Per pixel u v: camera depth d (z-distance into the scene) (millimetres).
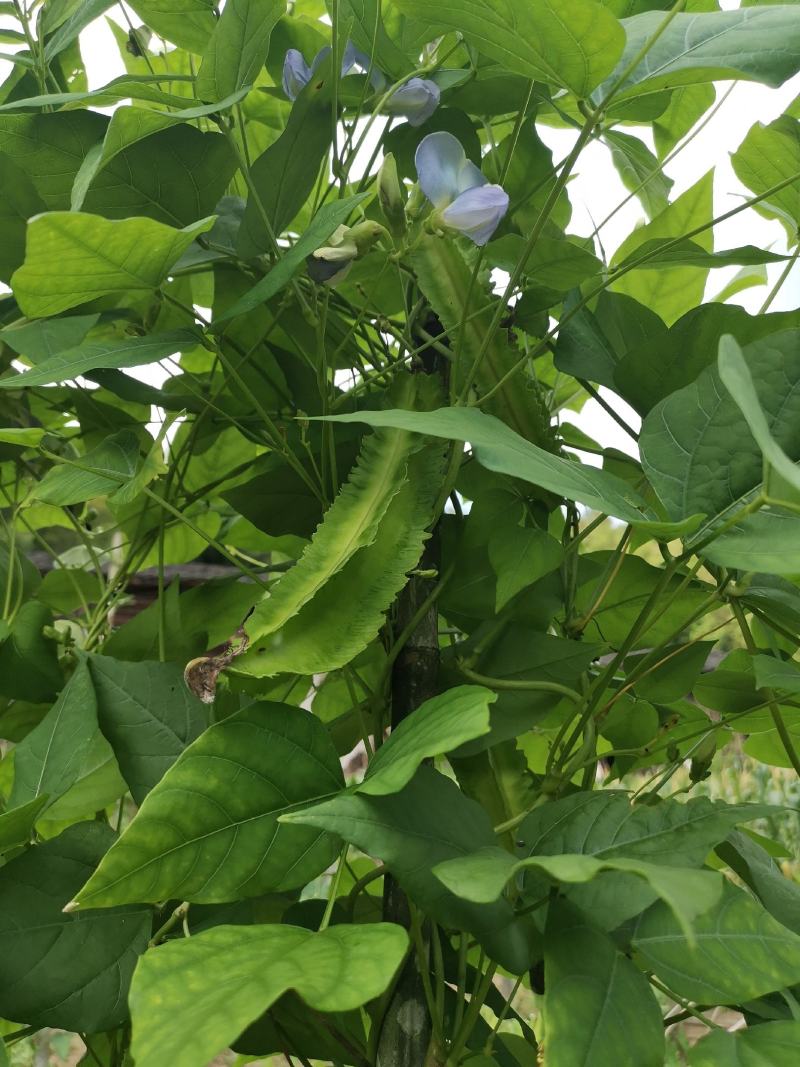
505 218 496
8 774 564
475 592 474
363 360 574
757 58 385
